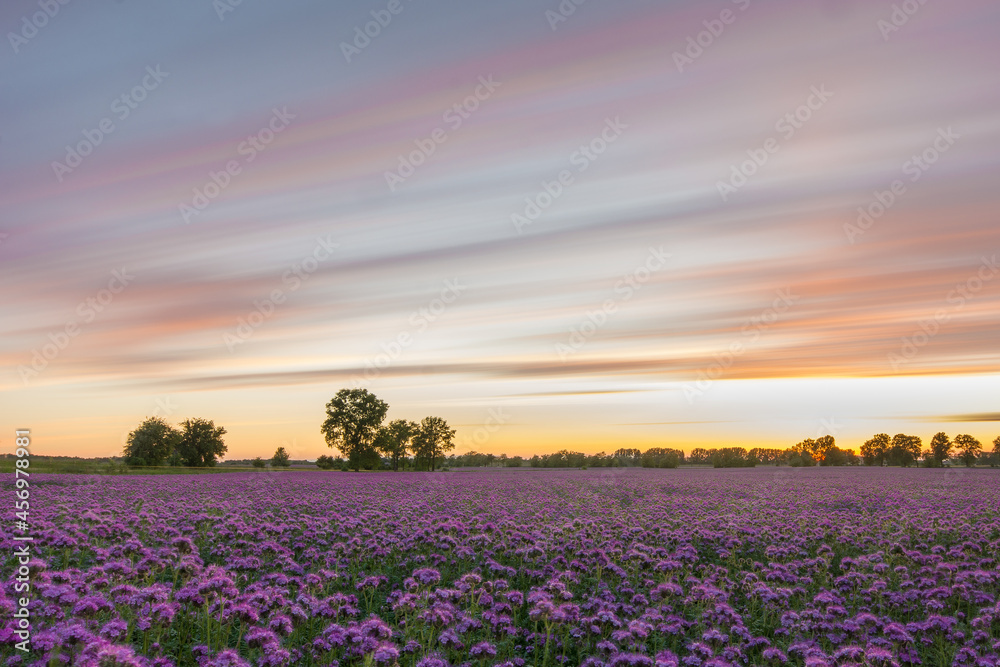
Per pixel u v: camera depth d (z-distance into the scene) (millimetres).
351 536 18891
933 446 122500
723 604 11602
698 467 114438
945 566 15031
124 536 17016
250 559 13695
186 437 95375
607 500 36000
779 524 23953
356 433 113125
